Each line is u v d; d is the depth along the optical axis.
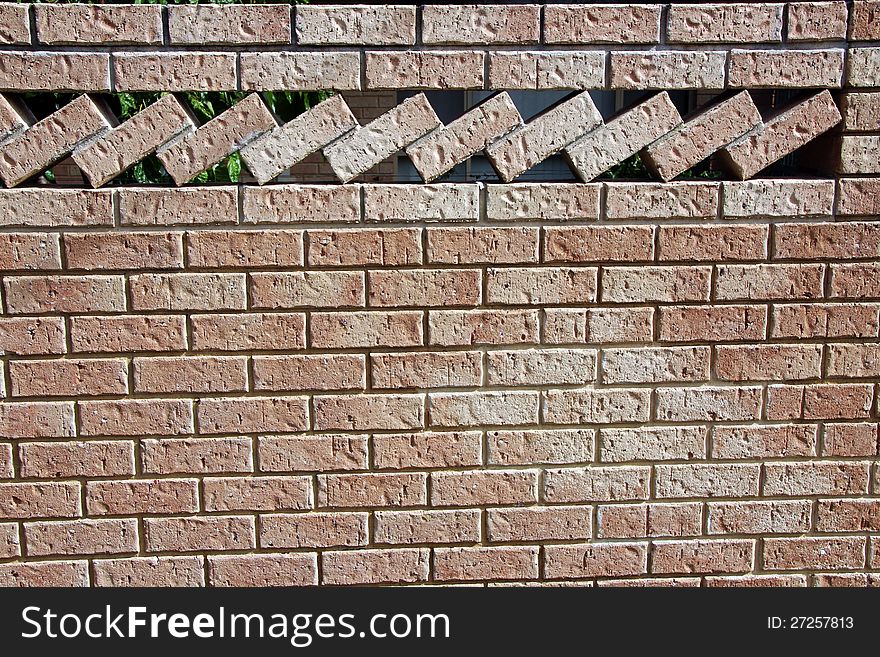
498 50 2.26
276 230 2.31
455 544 2.52
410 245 2.34
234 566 2.48
